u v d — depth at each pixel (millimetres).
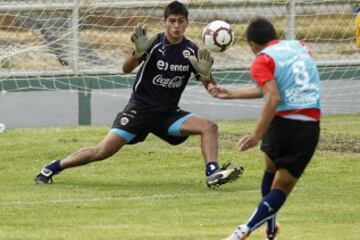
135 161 40062
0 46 51156
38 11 51219
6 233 26219
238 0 53656
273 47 23844
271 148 23859
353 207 30719
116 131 34188
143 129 34250
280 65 23547
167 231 26562
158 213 29609
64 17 51438
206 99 51969
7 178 36281
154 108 34031
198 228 27109
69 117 50812
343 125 49281
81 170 38031
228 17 54406
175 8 33438
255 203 31406
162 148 42750
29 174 37250
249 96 24766
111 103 51281
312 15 55594
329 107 53781
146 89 34062
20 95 50250
